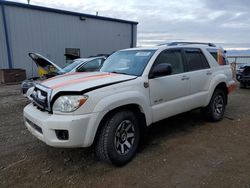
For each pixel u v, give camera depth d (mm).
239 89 9648
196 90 4266
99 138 2865
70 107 2604
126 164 3076
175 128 4496
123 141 3064
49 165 3064
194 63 4340
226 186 2545
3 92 8945
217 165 3016
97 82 2934
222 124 4742
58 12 14320
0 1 11961
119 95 2902
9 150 3520
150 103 3377
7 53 12703
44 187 2574
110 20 17375
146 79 3322
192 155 3318
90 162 3143
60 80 3197
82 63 7070
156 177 2752
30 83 6406
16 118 5262
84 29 15938
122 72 3613
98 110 2686
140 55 3781
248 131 4293
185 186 2559
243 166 2980
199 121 4941
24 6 12859
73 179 2729
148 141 3840
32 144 3752
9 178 2748
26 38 13273
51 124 2605
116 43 18250
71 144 2604
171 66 3506
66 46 15148
